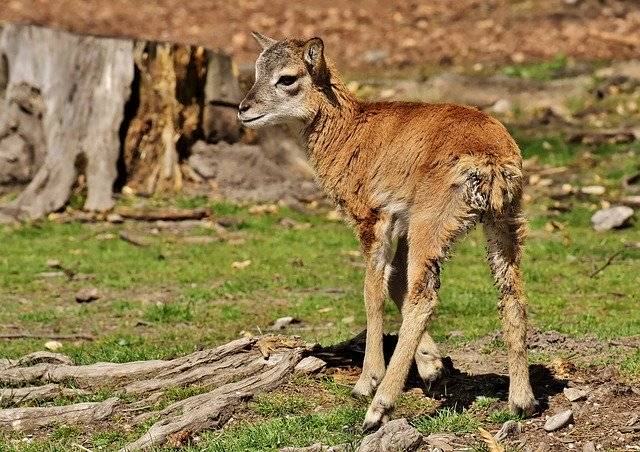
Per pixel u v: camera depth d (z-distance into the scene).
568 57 25.45
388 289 10.04
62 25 27.78
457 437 8.48
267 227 17.39
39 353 10.78
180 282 14.57
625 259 15.12
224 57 19.11
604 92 23.11
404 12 29.77
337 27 28.52
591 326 11.55
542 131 21.38
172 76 18.56
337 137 9.76
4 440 9.15
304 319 12.73
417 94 23.42
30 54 18.84
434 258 8.72
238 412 9.41
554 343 10.88
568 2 29.05
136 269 15.15
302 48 9.97
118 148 18.28
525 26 27.98
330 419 8.99
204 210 17.77
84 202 18.08
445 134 8.93
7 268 15.17
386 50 26.75
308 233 17.06
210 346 11.58
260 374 10.00
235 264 15.19
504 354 10.78
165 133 18.64
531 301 12.85
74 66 18.47
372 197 9.48
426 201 8.82
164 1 30.95
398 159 9.24
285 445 8.58
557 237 16.42
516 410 8.81
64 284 14.55
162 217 17.66
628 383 9.38
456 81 23.98
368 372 9.56
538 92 23.42
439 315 12.54
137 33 27.62
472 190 8.55
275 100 9.98
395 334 11.12
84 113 18.36
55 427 9.36
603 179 18.95
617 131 20.91
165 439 8.87
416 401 9.52
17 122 18.94
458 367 10.41
